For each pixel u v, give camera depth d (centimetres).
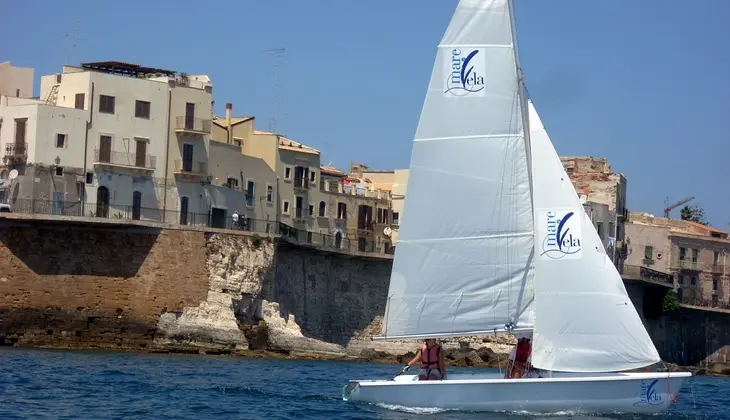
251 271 9094
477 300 4041
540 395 4016
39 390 4750
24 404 4278
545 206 4138
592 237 4131
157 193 9588
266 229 11350
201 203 9919
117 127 9362
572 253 4106
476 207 4025
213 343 8725
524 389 4016
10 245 8350
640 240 14638
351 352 10000
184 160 9781
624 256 14088
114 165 9300
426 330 4066
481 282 4038
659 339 13138
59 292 8425
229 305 8869
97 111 9269
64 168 9056
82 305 8462
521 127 3994
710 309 13675
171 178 9694
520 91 4000
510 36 3997
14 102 9569
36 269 8394
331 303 10775
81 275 8494
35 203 8888
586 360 4091
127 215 9394
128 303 8562
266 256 9238
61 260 8462
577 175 13988
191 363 7181
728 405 5491
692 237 15038
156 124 9588
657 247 14750
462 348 10419
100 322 8481
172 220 9681
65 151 9081
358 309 11038
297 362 8394
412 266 4069
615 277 4116
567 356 4084
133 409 4234
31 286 8369
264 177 11300
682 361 13488
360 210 13025
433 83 4041
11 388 4781
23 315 8319
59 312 8400
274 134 11944
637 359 4100
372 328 11131
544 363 4072
